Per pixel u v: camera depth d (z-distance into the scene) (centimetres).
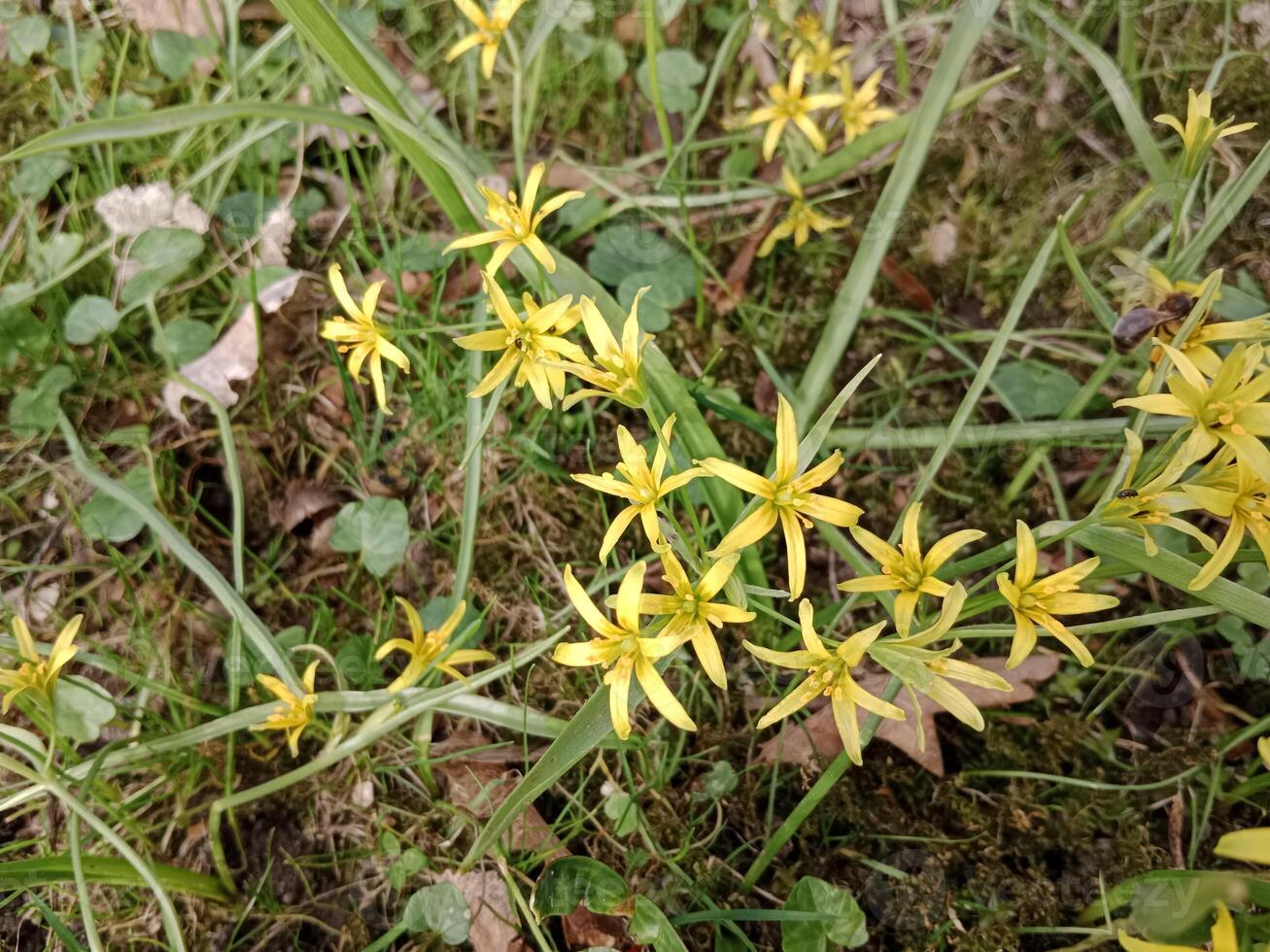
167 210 27
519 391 25
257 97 28
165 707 22
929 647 21
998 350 17
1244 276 23
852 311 20
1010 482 24
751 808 20
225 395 25
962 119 28
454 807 20
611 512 24
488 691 22
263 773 21
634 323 14
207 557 23
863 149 24
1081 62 28
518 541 24
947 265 27
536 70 25
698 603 13
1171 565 14
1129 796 20
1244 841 11
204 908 20
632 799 20
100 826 16
